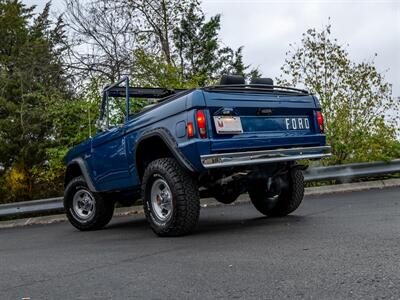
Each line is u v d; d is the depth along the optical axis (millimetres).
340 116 11797
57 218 10664
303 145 6398
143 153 6570
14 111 15625
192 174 5945
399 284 3102
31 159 13625
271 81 7023
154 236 6422
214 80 15219
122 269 4348
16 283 4184
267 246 4770
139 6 18141
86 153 7797
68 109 12938
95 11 17875
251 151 5840
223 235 5809
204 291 3355
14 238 7969
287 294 3104
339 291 3066
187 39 29375
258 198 7289
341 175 10719
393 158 11508
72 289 3777
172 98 6027
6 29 28562
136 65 15062
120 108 8164
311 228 5672
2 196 13086
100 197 7879
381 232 4961
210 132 5629
